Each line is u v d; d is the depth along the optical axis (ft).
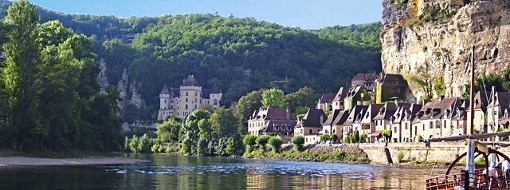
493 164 180.96
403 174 306.14
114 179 243.81
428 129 482.69
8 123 351.87
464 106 456.45
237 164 419.33
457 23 540.52
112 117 473.26
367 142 525.34
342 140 579.07
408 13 620.90
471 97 187.73
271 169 352.49
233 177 276.62
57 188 199.62
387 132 526.98
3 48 367.66
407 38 622.13
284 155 565.94
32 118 357.61
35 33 365.61
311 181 257.75
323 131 629.10
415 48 609.01
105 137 460.55
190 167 360.28
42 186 203.82
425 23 586.45
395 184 244.42
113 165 354.95
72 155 396.98
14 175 244.83
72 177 246.06
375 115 564.30
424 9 593.42
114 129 469.16
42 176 244.63
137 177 259.19
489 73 510.58
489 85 498.28
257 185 234.58
